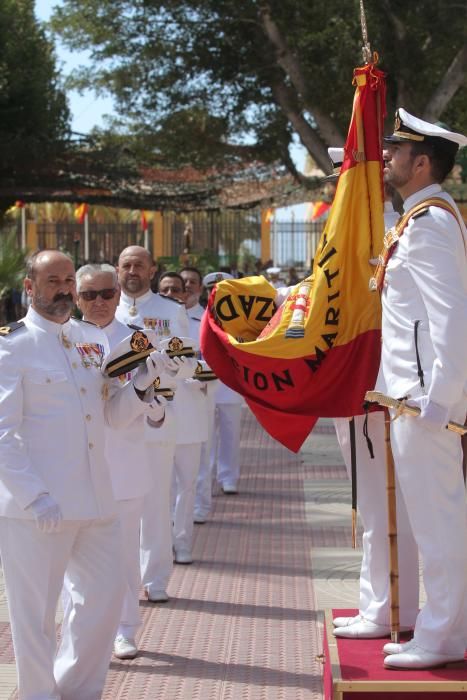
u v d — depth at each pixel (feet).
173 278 33.71
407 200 16.71
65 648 18.54
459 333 15.55
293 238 139.85
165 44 77.00
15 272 81.92
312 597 26.35
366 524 18.90
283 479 42.73
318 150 75.05
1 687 20.34
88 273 23.49
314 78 69.77
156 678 20.95
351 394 18.42
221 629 23.95
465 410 16.52
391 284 16.65
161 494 26.00
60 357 18.34
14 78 95.09
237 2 70.18
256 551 31.04
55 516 17.13
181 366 19.39
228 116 80.84
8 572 17.84
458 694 15.61
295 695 19.93
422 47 69.82
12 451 17.34
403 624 18.49
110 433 22.49
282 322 18.66
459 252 16.02
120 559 18.44
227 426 39.73
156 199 97.81
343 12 66.69
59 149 89.81
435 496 16.24
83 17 77.36
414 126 16.46
